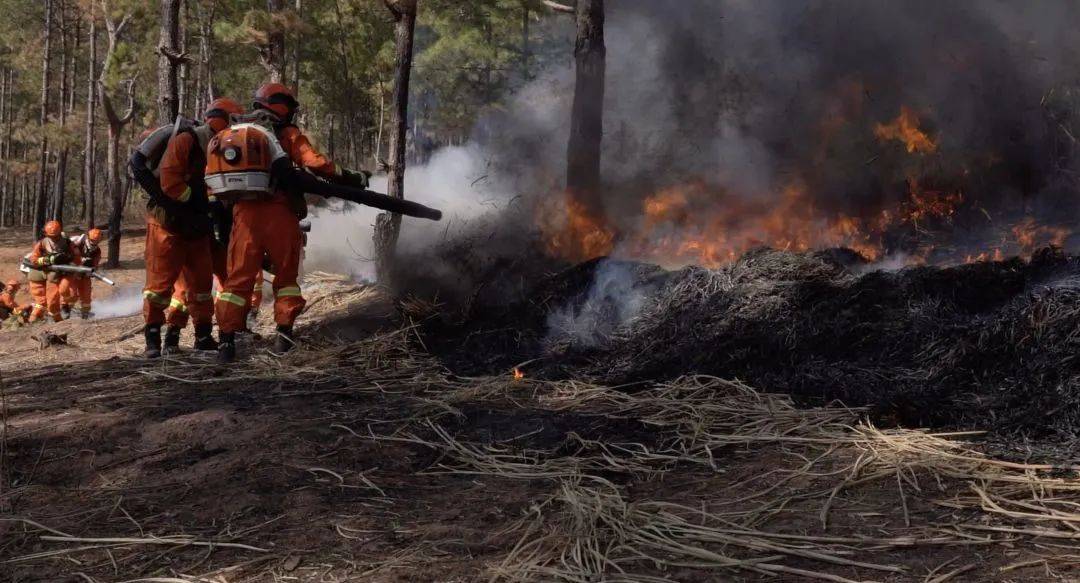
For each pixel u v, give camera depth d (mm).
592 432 4031
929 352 4453
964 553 2689
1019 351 4203
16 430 4371
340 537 3008
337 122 34000
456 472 3662
